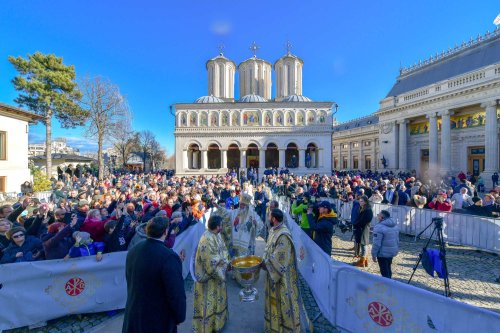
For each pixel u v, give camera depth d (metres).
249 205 6.62
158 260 2.70
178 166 40.16
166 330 2.69
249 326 4.48
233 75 53.91
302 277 6.56
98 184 16.77
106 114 32.34
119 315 5.00
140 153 63.09
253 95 45.91
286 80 51.91
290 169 39.50
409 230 10.13
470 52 31.47
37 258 5.11
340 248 9.03
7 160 19.47
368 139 51.19
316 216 7.38
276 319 3.93
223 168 39.94
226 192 13.80
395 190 11.80
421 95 33.06
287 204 12.23
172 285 2.66
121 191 13.56
